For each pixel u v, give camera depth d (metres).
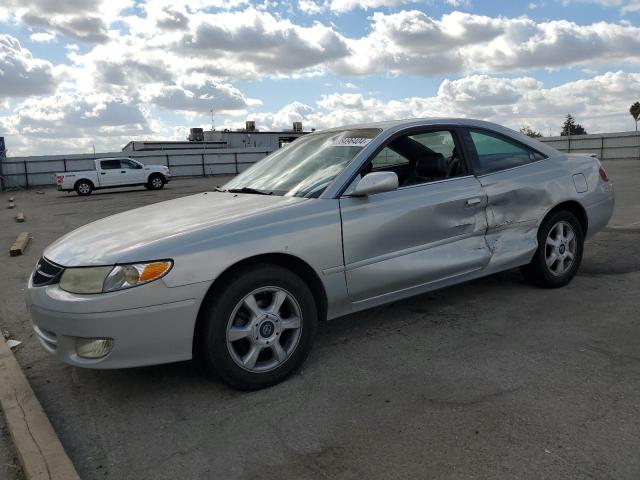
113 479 2.49
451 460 2.47
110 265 2.95
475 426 2.74
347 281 3.58
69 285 3.01
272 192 3.89
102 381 3.52
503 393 3.07
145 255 2.96
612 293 4.79
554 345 3.71
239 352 3.27
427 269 3.93
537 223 4.62
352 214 3.58
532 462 2.42
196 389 3.34
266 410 3.04
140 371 3.63
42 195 27.81
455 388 3.16
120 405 3.19
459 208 4.07
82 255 3.12
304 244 3.36
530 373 3.31
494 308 4.50
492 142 4.55
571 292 4.84
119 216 3.96
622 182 15.82
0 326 4.78
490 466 2.41
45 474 2.44
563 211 4.80
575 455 2.46
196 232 3.13
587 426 2.70
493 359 3.53
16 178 35.78
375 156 3.87
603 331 3.93
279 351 3.30
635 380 3.16
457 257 4.09
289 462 2.54
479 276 4.30
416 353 3.69
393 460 2.50
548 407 2.89
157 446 2.74
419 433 2.71
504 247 4.42
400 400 3.06
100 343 2.96
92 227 3.72
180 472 2.51
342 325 4.30
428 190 3.97
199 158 40.72
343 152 3.96
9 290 6.12
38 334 3.25
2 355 3.82
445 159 4.21
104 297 2.89
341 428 2.80
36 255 8.41
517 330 4.01
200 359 3.53
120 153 38.38
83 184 25.80
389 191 3.76
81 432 2.92
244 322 3.22
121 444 2.78
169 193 23.73
